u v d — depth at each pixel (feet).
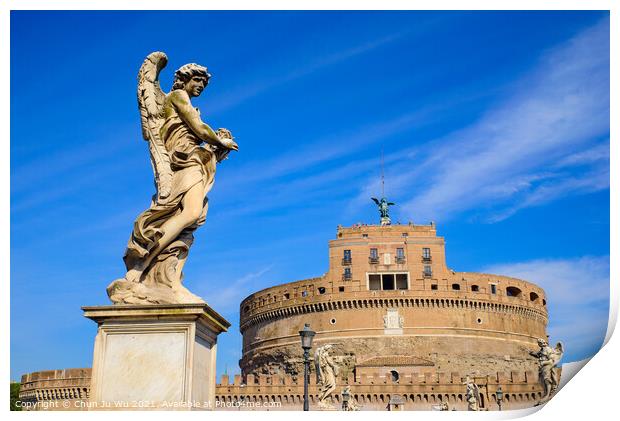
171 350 22.02
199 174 24.91
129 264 24.23
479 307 340.39
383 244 343.26
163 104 25.23
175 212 24.58
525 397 280.31
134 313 22.26
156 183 24.66
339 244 346.74
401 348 324.60
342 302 333.83
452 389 289.94
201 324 22.95
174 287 23.86
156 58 25.45
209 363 24.13
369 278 344.08
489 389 284.00
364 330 328.90
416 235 345.92
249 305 378.32
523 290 361.92
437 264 341.00
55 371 249.55
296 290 352.08
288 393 285.64
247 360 373.40
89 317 22.39
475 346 331.98
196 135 24.98
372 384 293.64
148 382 21.80
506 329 344.69
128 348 22.17
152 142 24.81
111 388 21.88
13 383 232.12
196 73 25.88
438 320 331.16
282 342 349.00
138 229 23.86
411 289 333.62
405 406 289.53
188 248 24.97
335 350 327.88
